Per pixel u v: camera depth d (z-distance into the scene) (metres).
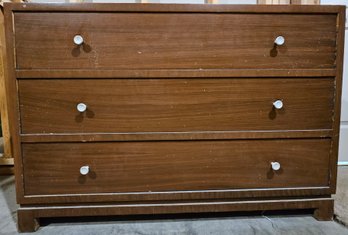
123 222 1.06
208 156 1.00
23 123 0.94
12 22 0.89
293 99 0.98
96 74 0.93
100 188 0.99
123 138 0.96
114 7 0.90
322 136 1.01
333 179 1.04
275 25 0.94
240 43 0.94
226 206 1.02
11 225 1.03
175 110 0.96
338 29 0.96
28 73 0.91
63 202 0.98
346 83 1.62
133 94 0.95
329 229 1.00
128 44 0.92
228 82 0.96
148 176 0.99
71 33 0.91
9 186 1.39
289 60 0.96
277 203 1.03
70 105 0.94
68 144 0.96
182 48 0.93
